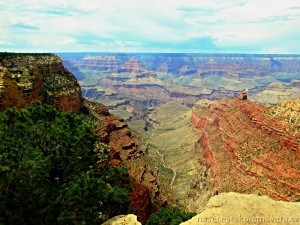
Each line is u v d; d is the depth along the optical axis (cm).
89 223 3256
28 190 3180
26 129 3528
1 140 3331
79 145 3803
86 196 3191
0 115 3747
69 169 3728
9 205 3050
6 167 2911
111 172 4028
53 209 3141
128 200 3622
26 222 3102
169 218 4553
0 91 5650
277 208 2978
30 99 6450
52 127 3612
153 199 7625
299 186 7844
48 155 3503
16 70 6575
